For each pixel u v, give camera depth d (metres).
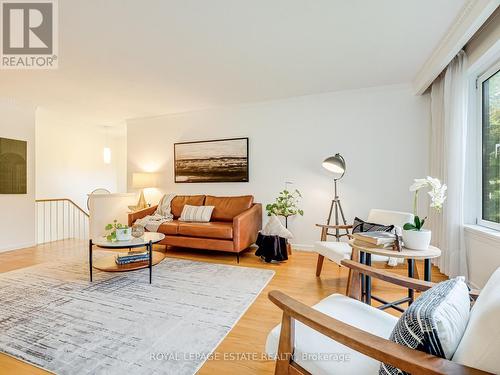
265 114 4.14
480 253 2.28
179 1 1.86
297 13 2.00
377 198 3.59
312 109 3.88
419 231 1.78
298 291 2.41
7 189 3.97
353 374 0.87
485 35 2.13
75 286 2.50
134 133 5.07
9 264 3.24
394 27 2.18
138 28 2.18
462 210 2.50
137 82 3.33
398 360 0.70
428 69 2.81
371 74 3.13
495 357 0.63
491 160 2.37
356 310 1.25
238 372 1.37
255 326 1.81
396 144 3.51
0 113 3.92
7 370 1.38
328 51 2.58
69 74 3.06
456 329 0.76
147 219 3.98
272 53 2.61
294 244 3.99
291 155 4.00
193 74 3.10
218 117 4.43
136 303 2.14
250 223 3.65
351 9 1.96
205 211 3.98
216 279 2.71
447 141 2.62
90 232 4.59
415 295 2.31
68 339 1.64
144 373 1.35
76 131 5.84
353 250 2.14
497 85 2.29
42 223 5.08
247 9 1.95
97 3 1.88
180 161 4.66
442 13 2.01
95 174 6.25
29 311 2.00
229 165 4.32
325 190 3.84
